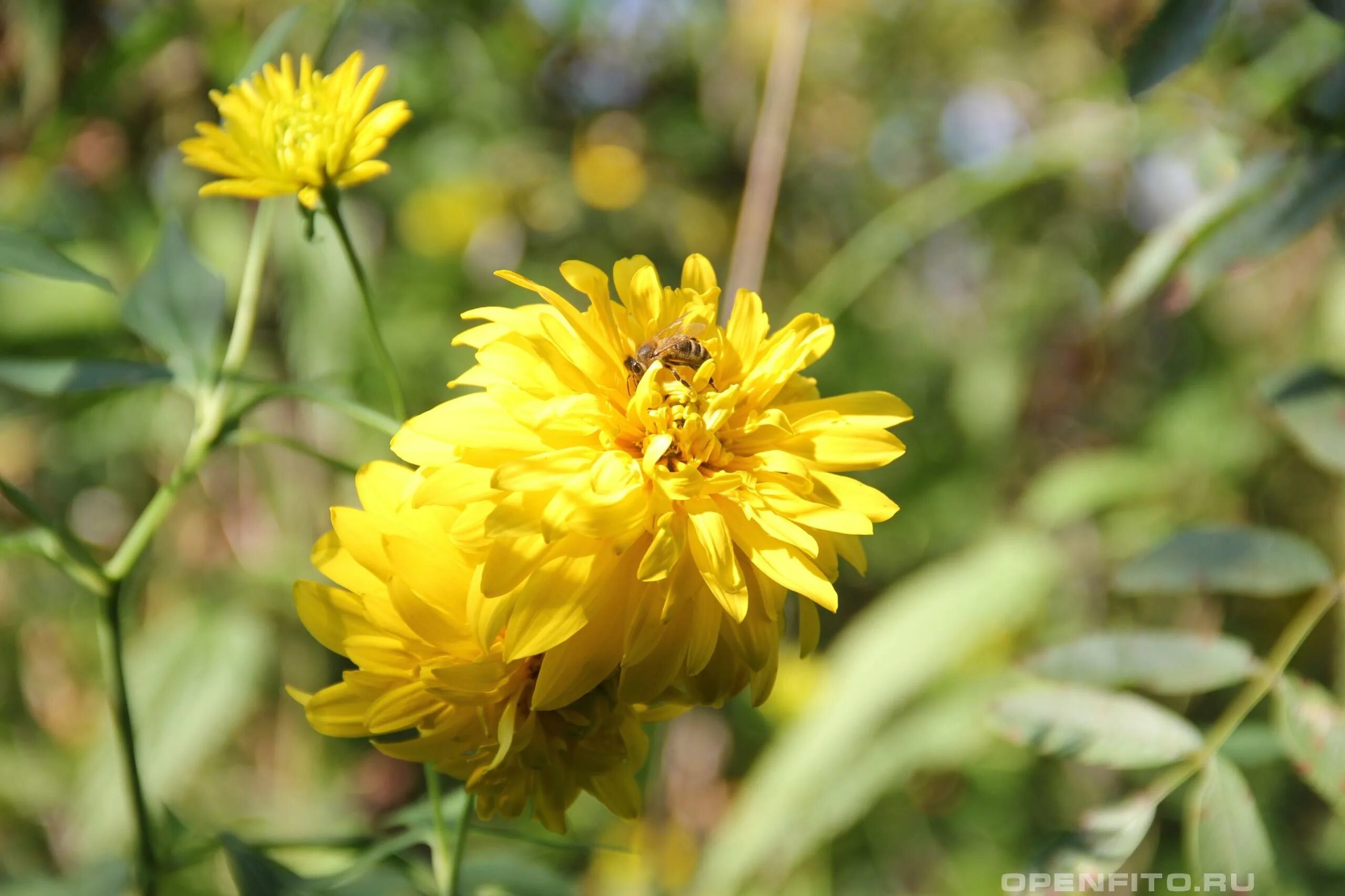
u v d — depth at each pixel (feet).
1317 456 1.54
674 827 2.67
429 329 2.69
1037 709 1.54
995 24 3.25
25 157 2.13
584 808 2.61
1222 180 1.72
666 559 1.38
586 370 1.43
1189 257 1.57
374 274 2.18
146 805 1.55
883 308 3.31
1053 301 3.13
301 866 1.87
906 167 3.51
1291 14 1.88
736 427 1.46
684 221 3.22
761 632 1.41
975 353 3.13
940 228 3.33
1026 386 3.14
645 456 1.41
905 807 2.88
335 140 1.50
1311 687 1.50
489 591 1.38
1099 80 2.11
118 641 1.55
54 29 2.09
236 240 2.21
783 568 1.40
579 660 1.40
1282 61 1.79
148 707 2.13
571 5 2.84
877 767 2.30
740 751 2.88
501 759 1.38
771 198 2.02
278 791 2.42
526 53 2.83
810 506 1.41
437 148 2.71
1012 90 3.31
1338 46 1.58
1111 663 1.55
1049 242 3.17
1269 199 1.55
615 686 1.43
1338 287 2.29
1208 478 2.69
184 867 1.53
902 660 2.15
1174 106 2.01
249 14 2.23
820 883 2.70
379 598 1.41
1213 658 1.53
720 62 3.18
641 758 1.46
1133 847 1.49
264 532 2.37
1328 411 1.54
